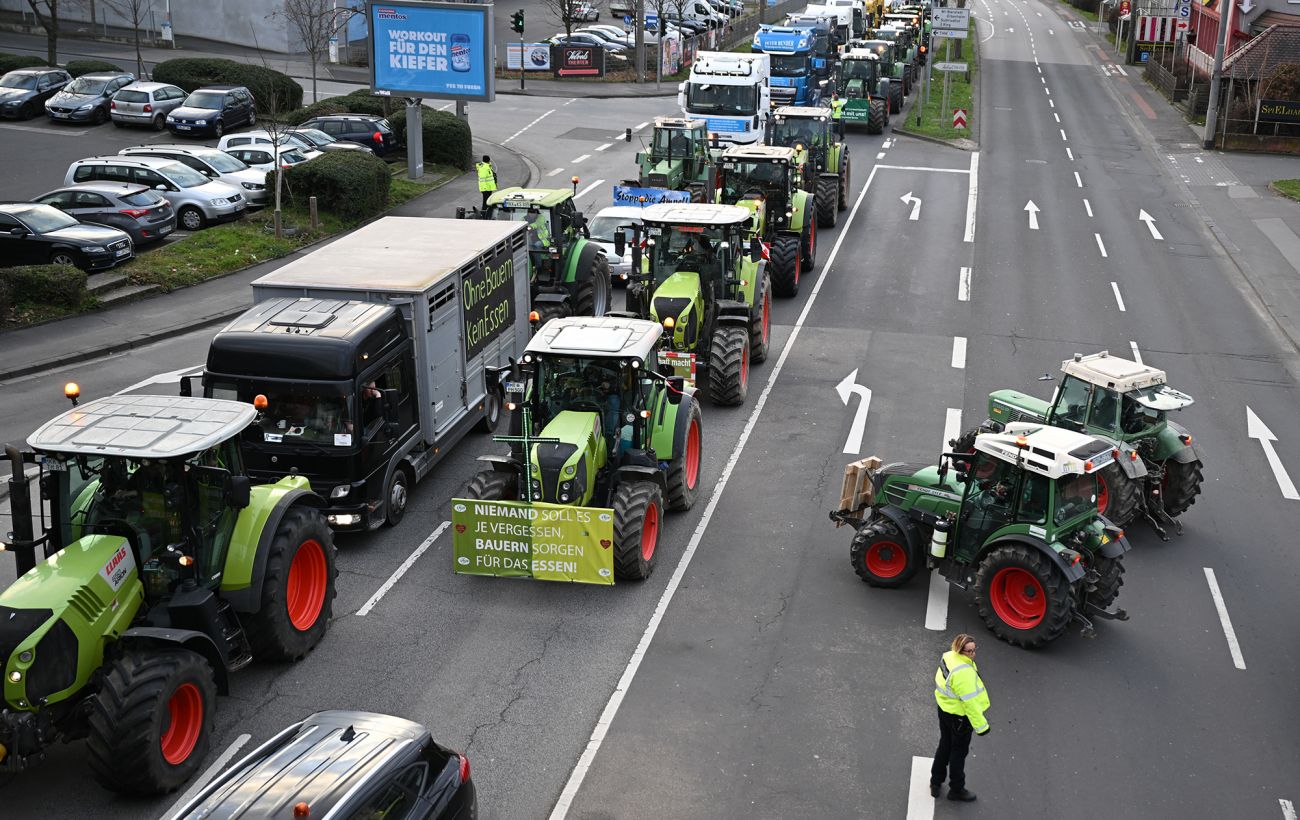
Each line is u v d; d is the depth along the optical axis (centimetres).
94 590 1147
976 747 1257
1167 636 1489
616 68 6831
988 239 3603
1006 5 11669
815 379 2394
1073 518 1442
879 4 8312
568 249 2569
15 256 2886
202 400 1330
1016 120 5791
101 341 2548
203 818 905
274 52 6562
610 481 1625
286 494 1373
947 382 2384
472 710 1305
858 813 1149
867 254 3416
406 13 4059
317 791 929
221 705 1308
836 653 1430
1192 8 6888
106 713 1105
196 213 3428
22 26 6644
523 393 1570
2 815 1127
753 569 1639
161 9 6650
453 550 1598
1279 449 2105
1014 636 1443
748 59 4244
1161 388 1736
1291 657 1448
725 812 1147
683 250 2227
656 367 1764
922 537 1571
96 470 1222
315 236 3416
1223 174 4619
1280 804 1176
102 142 4528
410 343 1756
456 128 4344
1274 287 3147
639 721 1289
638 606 1538
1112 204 4116
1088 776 1212
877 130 5388
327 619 1445
